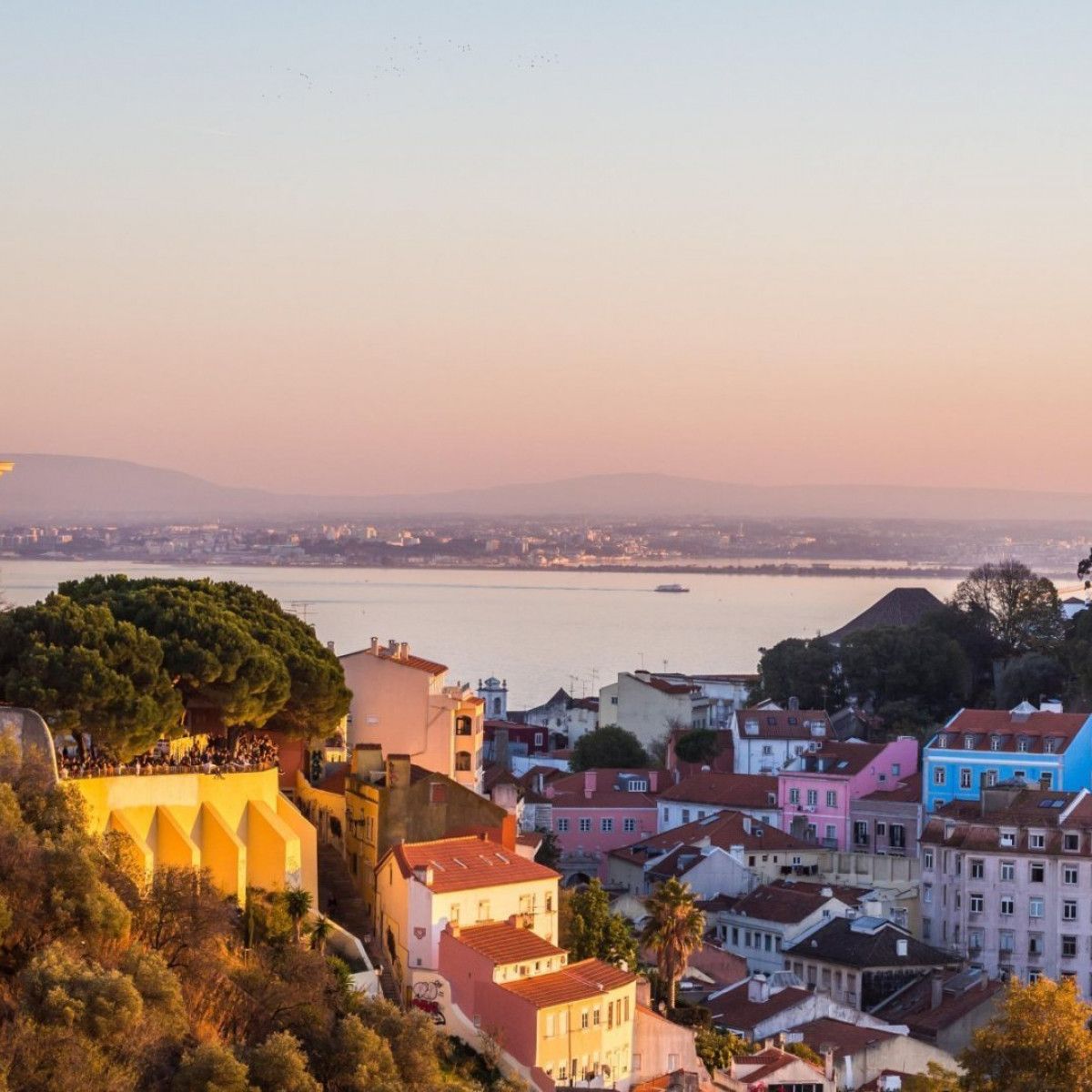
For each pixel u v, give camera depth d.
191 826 178.62
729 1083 185.50
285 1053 147.88
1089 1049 179.12
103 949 152.00
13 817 154.62
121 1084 136.38
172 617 190.00
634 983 184.50
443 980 179.12
